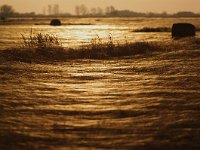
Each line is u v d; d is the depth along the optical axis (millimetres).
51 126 14867
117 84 24750
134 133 13883
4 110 17438
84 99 20031
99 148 12336
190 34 69125
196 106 17969
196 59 37188
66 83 25234
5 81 25344
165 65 33188
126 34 91562
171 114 16547
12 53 38281
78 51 40844
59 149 12219
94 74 29125
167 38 70000
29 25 163750
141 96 20594
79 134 13805
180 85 23797
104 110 17438
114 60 37656
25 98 20141
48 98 20250
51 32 101562
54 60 36719
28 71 29828
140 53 42156
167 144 12688
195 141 12977
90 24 191250
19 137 13445
